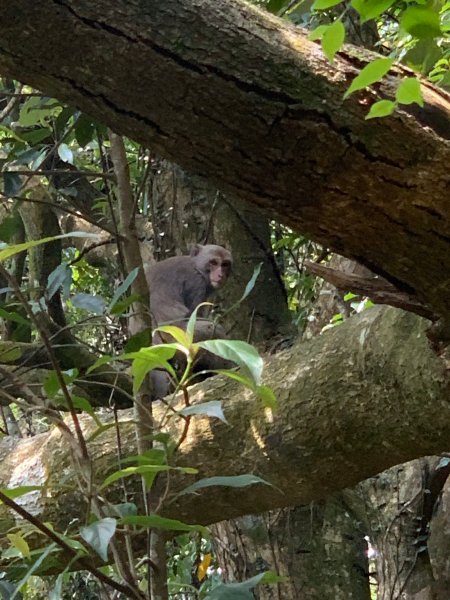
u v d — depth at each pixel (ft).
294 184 5.29
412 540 13.17
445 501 13.53
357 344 8.27
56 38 4.72
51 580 12.96
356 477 8.93
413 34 4.98
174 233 17.20
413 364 7.50
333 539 14.58
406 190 5.35
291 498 9.30
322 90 5.11
